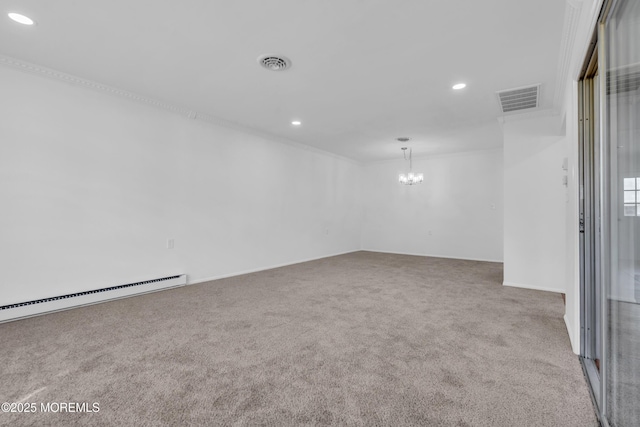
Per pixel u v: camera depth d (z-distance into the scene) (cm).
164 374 192
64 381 184
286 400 167
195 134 434
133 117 369
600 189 153
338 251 724
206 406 162
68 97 320
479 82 315
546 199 400
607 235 149
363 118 435
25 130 294
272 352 223
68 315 297
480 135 523
